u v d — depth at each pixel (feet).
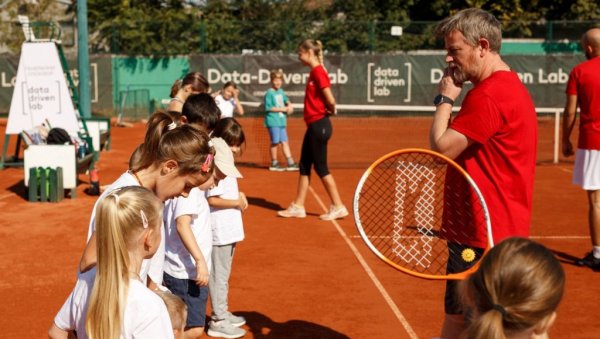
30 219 31.91
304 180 32.58
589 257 25.08
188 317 15.74
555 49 90.68
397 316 20.30
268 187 41.01
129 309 9.13
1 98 85.71
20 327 19.21
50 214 32.96
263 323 19.67
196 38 92.43
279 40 92.22
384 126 78.38
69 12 103.60
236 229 18.15
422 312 20.63
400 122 82.02
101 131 54.90
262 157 54.44
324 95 30.91
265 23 91.56
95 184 37.73
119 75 89.51
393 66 84.48
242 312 20.53
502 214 12.33
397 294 22.18
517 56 83.41
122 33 92.02
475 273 7.36
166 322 9.39
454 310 12.96
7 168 46.60
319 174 31.78
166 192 11.23
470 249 12.30
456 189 12.74
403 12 110.83
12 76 85.35
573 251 27.22
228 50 92.17
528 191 12.41
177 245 15.49
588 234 30.14
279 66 84.38
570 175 46.68
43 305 20.93
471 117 12.05
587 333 18.97
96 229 9.23
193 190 14.67
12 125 44.11
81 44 56.65
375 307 21.04
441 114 12.60
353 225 30.91
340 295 22.06
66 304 10.12
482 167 12.37
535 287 6.89
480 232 12.50
